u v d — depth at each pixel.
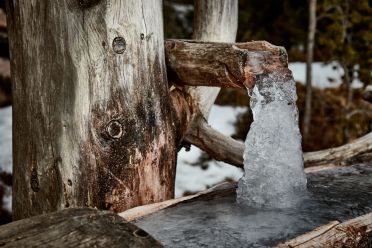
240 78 2.00
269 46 2.02
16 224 1.39
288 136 2.10
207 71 2.15
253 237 1.66
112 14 2.00
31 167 2.19
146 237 1.35
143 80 2.13
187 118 2.49
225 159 2.82
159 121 2.22
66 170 2.08
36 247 1.28
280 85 2.00
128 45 2.06
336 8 6.65
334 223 1.69
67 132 2.05
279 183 2.06
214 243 1.62
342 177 2.32
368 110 5.92
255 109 2.00
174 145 2.35
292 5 8.13
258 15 8.09
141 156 2.16
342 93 6.47
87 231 1.34
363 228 1.67
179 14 8.17
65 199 2.10
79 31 1.98
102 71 2.02
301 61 7.87
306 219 1.81
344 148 3.06
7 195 4.30
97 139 2.05
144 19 2.09
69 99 2.03
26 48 2.12
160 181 2.26
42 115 2.11
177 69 2.28
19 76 2.19
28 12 2.08
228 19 2.85
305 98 6.29
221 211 1.93
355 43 6.30
